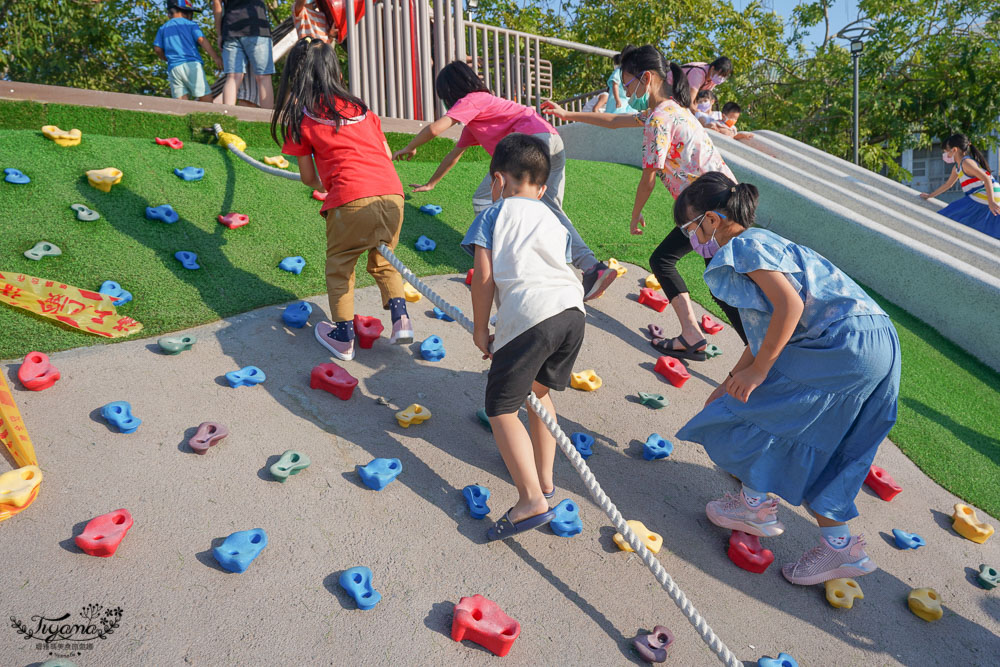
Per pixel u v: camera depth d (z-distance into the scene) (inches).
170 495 95.8
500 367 99.0
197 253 159.5
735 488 128.5
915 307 234.4
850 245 252.8
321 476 105.7
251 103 294.7
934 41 721.6
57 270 139.4
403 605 87.9
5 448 95.3
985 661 103.5
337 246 132.6
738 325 137.3
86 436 102.6
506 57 350.3
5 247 139.9
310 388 126.3
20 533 85.2
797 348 101.6
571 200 249.4
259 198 189.9
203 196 181.6
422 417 123.3
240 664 76.0
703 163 159.6
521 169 106.8
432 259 188.1
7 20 622.8
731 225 107.0
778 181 276.4
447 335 156.8
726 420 109.7
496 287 104.7
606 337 172.4
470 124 166.2
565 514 107.9
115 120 212.2
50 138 178.1
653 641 90.2
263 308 148.7
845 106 751.7
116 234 155.6
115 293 136.7
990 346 213.6
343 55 650.8
